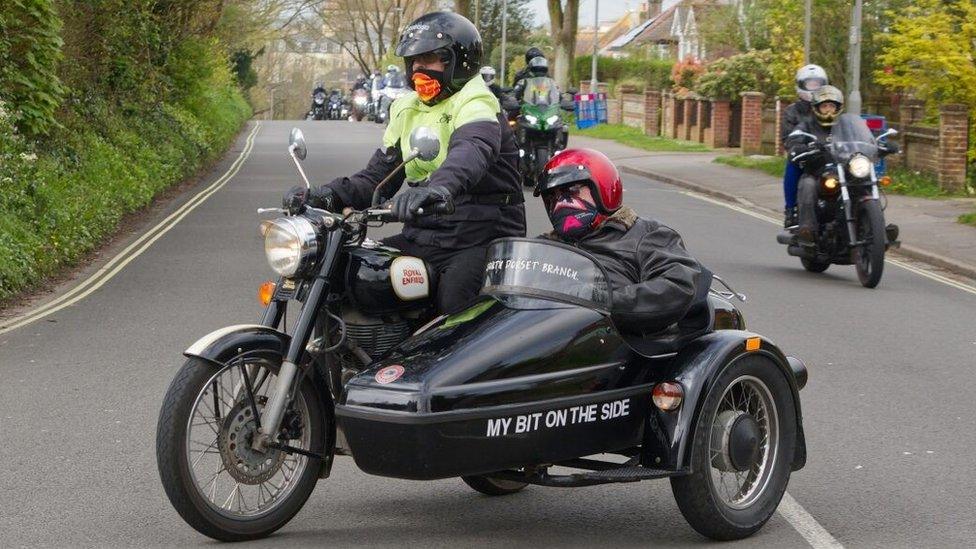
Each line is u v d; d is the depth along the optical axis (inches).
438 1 2942.9
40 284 469.4
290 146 209.3
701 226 697.0
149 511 213.6
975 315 430.9
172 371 326.3
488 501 223.5
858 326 404.2
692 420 191.5
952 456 254.8
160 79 988.6
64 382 313.3
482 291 201.5
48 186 550.0
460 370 180.5
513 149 214.4
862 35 1066.1
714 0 1772.9
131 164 755.4
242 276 489.1
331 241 193.6
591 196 203.2
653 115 1598.2
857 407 296.4
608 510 218.5
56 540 198.5
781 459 207.9
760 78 1353.3
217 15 1173.1
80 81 775.7
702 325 210.1
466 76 211.5
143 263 523.5
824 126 510.0
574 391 189.6
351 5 3080.7
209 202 771.4
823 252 507.2
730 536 199.5
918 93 904.3
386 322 203.2
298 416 195.5
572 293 194.7
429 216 208.2
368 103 2111.2
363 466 185.2
